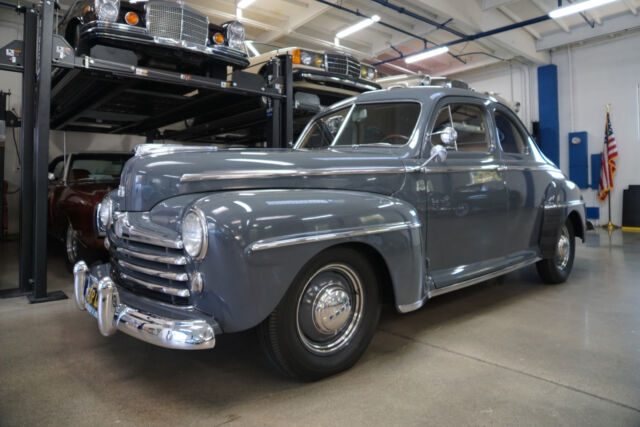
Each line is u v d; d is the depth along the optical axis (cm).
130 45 368
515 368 212
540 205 342
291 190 196
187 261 174
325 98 616
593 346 240
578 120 1150
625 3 948
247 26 1072
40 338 260
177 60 406
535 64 1220
